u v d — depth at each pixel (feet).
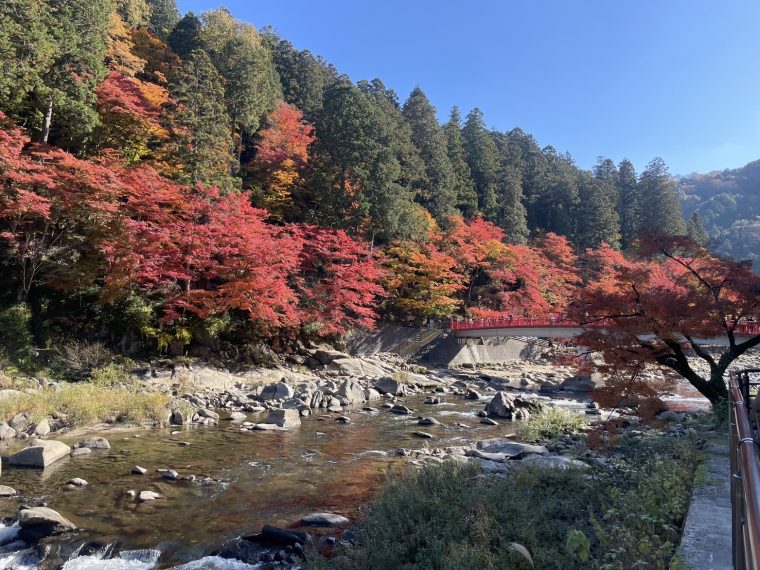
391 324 142.00
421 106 225.76
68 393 58.95
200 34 177.88
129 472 39.55
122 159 103.09
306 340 115.96
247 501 33.86
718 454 28.81
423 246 147.84
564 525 22.06
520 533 20.40
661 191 246.88
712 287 40.19
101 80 104.47
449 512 23.17
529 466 30.78
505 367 143.54
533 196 253.44
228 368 96.17
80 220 87.25
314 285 117.70
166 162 113.09
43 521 28.76
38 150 88.84
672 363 41.32
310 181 139.85
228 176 113.60
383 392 88.58
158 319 91.81
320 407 72.74
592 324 41.73
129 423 56.70
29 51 85.81
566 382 102.12
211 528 29.60
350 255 117.91
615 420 36.81
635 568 15.94
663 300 37.24
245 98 144.46
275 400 74.38
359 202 137.18
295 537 27.32
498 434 55.21
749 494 5.65
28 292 85.81
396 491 27.04
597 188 241.55
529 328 129.59
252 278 90.99
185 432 54.34
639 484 24.54
